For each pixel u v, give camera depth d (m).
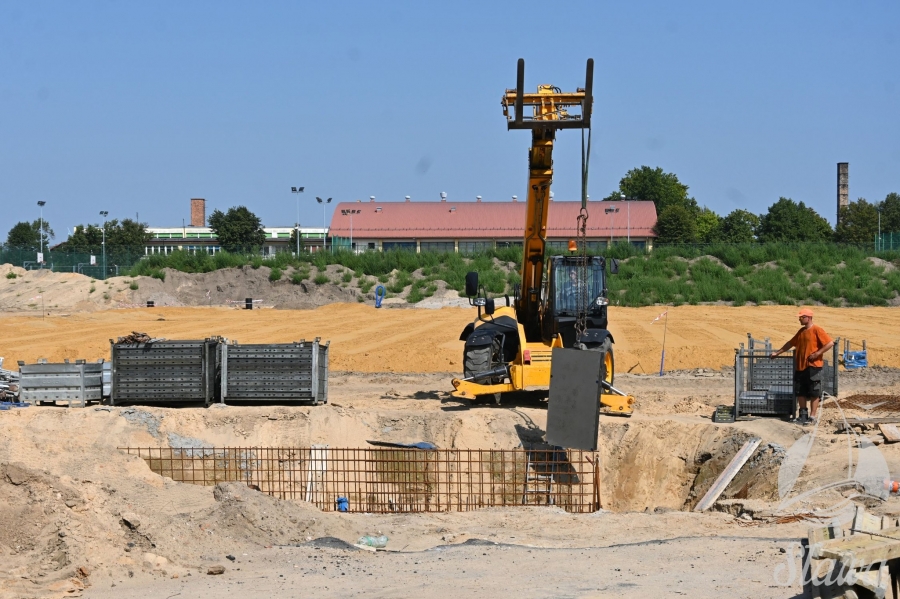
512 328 29.53
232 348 27.92
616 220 119.00
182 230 150.12
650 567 14.89
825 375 26.98
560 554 16.08
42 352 48.00
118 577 14.98
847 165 164.12
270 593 14.11
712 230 141.62
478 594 13.70
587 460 23.20
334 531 18.03
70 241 143.62
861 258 79.44
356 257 84.94
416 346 49.00
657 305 70.62
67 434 24.28
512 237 116.88
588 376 22.19
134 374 27.83
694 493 23.45
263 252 137.00
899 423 23.95
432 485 24.70
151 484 20.95
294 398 27.81
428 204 123.38
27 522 16.00
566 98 26.16
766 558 14.96
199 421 26.22
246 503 17.84
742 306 70.06
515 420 26.83
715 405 30.52
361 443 26.25
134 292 81.12
